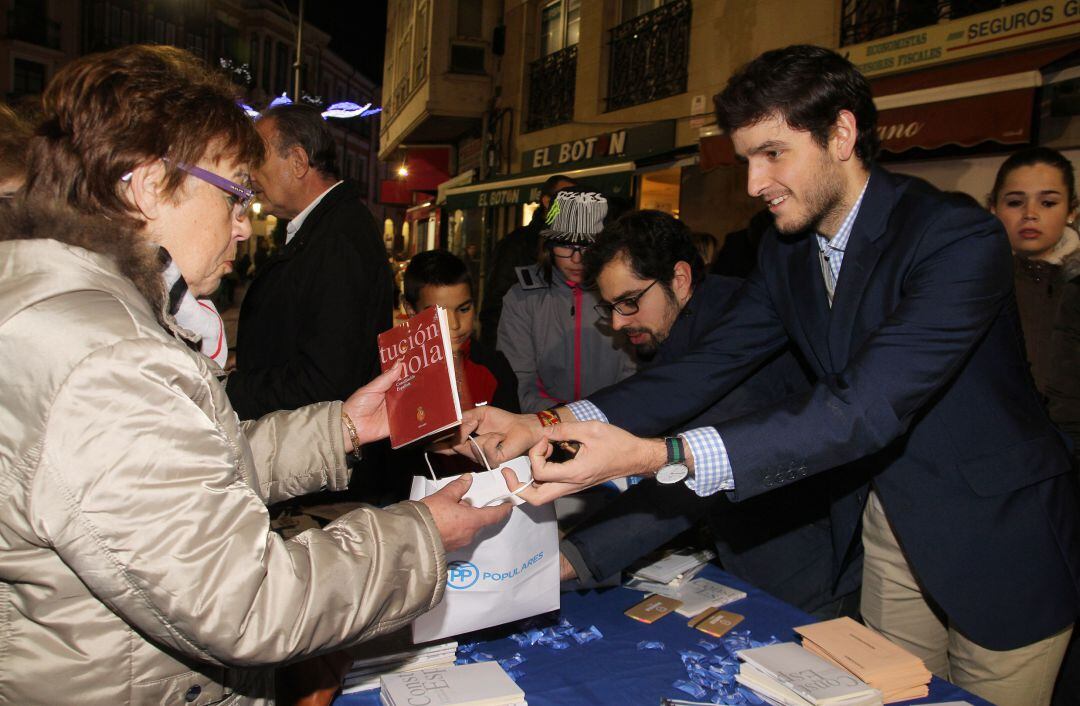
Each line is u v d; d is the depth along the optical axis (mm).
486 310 3936
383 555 985
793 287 1881
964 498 1658
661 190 8109
